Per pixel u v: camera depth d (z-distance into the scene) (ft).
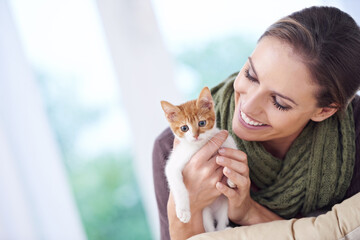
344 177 4.43
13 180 10.07
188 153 4.41
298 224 3.75
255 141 4.51
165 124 9.66
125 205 13.37
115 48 9.61
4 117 9.98
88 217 13.23
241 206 4.29
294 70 3.67
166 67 9.64
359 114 4.61
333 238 3.54
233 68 11.03
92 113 12.48
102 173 13.03
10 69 9.95
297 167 4.51
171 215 4.29
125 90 9.68
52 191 10.36
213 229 4.63
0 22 9.84
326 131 4.46
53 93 11.98
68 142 12.55
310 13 3.91
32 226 10.25
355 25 3.98
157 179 4.86
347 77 3.82
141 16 9.59
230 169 3.97
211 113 4.73
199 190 4.22
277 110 3.93
